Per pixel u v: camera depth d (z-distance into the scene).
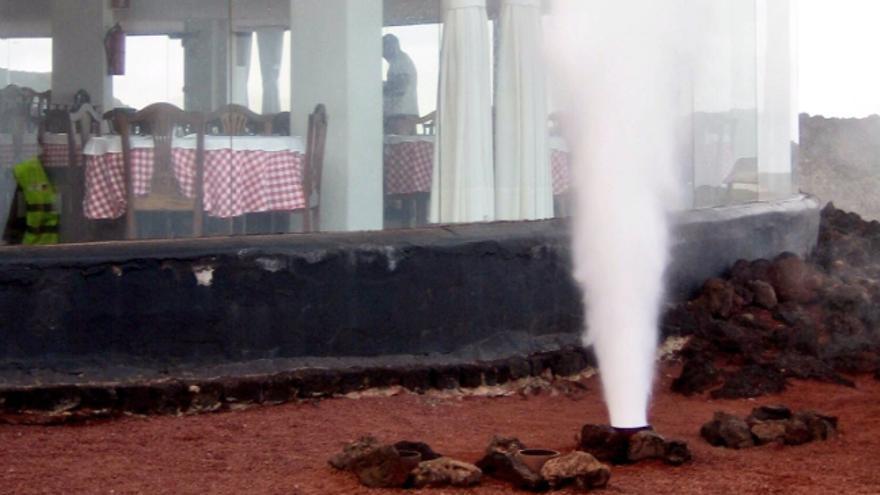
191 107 11.70
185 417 10.15
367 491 7.77
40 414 9.96
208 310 10.55
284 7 12.10
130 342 10.39
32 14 11.60
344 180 12.42
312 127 12.24
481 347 11.50
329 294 10.90
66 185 11.52
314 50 12.25
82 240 11.47
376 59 12.63
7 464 8.56
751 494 7.68
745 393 11.46
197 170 11.67
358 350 11.01
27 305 10.21
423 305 11.23
